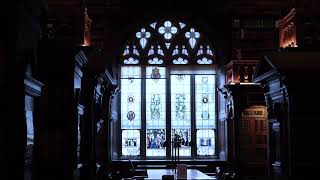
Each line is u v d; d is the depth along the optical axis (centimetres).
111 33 2045
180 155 2120
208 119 2142
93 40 2031
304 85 1211
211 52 2167
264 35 2075
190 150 2122
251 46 2070
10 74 731
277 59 1215
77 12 1320
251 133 1911
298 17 1313
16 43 725
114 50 2047
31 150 821
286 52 1248
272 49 2062
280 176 1269
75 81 1188
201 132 2134
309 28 1313
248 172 1895
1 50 721
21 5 734
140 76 2153
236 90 1842
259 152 1908
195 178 1275
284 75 1201
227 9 2078
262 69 1372
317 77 1209
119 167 1981
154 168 1973
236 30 2086
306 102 1216
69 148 1146
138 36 2159
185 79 2156
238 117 1864
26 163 782
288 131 1222
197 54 2169
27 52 767
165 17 2161
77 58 1166
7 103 737
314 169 1208
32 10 805
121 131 2125
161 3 2098
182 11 2112
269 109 1379
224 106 2016
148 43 2169
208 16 2111
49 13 1290
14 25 720
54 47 1141
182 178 1198
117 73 2108
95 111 1471
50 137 1144
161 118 2141
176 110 2144
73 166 1146
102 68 1387
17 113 743
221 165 2011
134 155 2114
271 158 1359
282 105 1261
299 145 1211
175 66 2156
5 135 740
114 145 2077
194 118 2138
